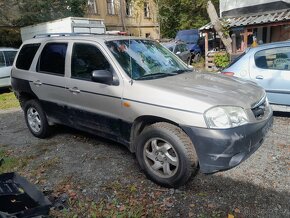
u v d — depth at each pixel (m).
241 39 17.02
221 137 3.37
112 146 5.25
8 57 11.95
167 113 3.65
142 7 30.88
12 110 8.89
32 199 2.85
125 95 4.04
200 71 4.98
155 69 4.50
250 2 16.98
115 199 3.66
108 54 4.34
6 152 5.31
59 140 5.70
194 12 28.31
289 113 6.62
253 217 3.22
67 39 5.00
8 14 20.97
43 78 5.28
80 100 4.68
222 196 3.61
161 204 3.52
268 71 6.23
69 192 3.88
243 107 3.59
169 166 3.79
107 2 27.84
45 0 21.14
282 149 4.79
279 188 3.70
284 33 16.73
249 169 4.19
